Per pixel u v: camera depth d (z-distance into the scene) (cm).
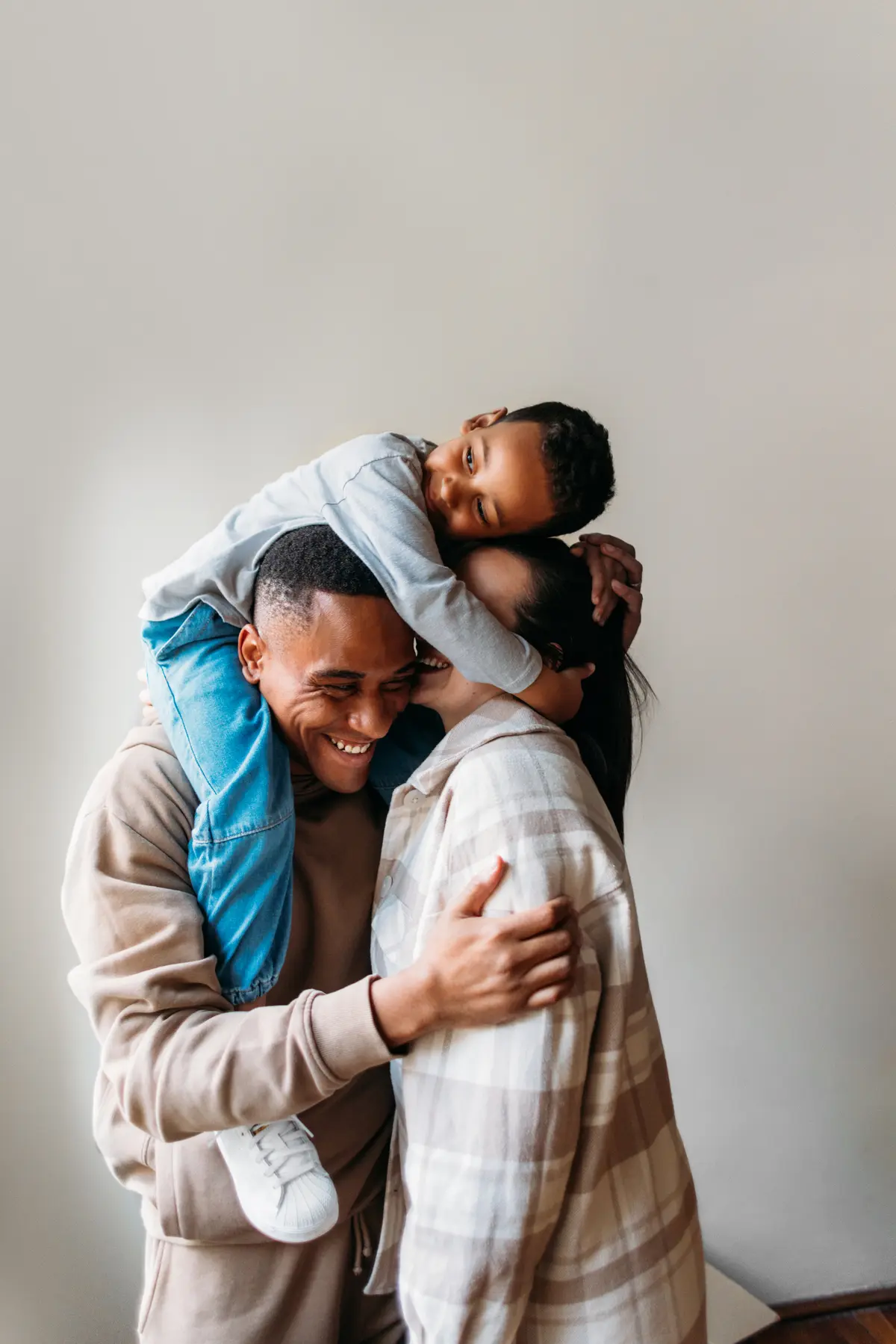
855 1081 193
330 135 167
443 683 116
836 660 187
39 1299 160
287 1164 107
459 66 171
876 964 191
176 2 159
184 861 110
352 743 114
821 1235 195
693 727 185
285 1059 95
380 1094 124
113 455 159
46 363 155
